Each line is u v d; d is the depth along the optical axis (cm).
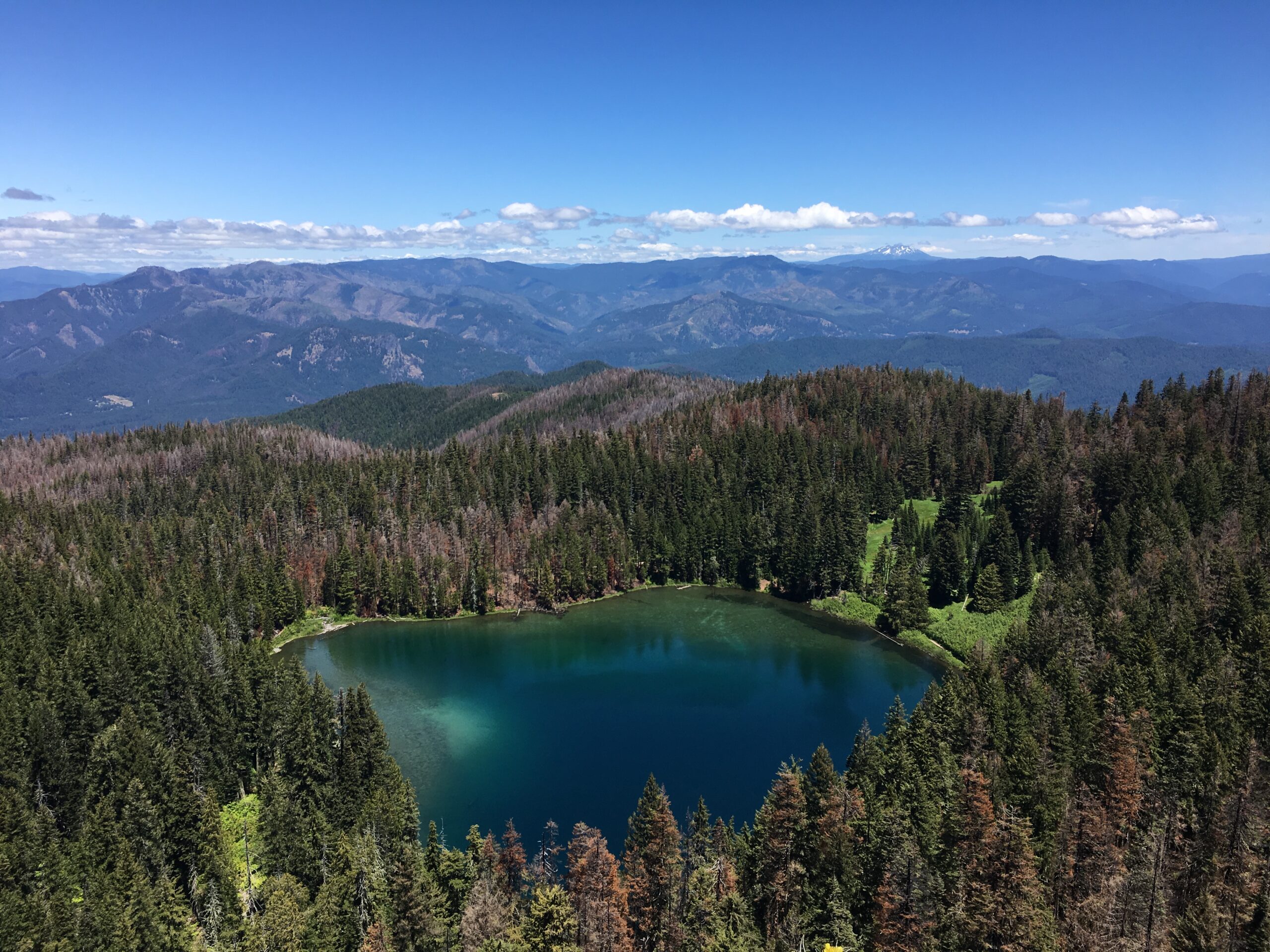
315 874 9094
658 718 13450
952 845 6825
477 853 8081
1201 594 11769
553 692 14700
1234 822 6938
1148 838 7050
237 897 8281
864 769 8600
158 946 7250
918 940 6234
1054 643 11475
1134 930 6019
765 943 7031
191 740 10919
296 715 11106
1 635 12975
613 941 6862
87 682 11462
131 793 8956
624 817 10506
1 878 7938
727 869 7675
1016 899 5856
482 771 11819
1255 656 9706
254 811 10512
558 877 8750
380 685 15150
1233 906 5991
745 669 15575
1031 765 8094
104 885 7788
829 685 14712
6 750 9675
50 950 6938
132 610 14812
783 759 12025
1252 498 14862
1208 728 8656
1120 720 8069
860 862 7394
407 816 9481
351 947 7556
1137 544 14375
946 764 8481
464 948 6944
